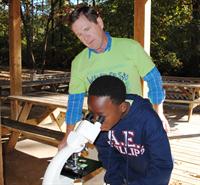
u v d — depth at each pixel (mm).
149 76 1888
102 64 1878
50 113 4727
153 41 12344
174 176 3666
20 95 5355
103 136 1517
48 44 17078
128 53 1855
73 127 1992
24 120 4707
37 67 16031
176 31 11859
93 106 1249
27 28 14562
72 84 1980
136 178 1511
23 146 4809
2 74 12594
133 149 1462
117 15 12047
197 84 6469
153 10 11820
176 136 5262
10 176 3785
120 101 1274
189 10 12422
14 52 5512
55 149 4723
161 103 1878
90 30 1738
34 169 4004
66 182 1226
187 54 12102
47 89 8211
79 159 1473
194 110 7227
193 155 4371
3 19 19188
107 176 1618
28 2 14734
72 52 16469
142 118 1387
